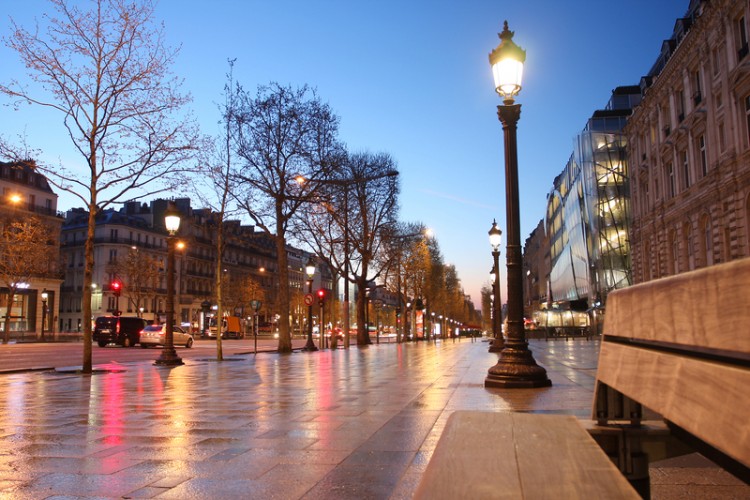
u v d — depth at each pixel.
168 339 21.64
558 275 91.31
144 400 10.12
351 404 9.02
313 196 31.72
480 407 8.24
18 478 4.61
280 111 31.14
